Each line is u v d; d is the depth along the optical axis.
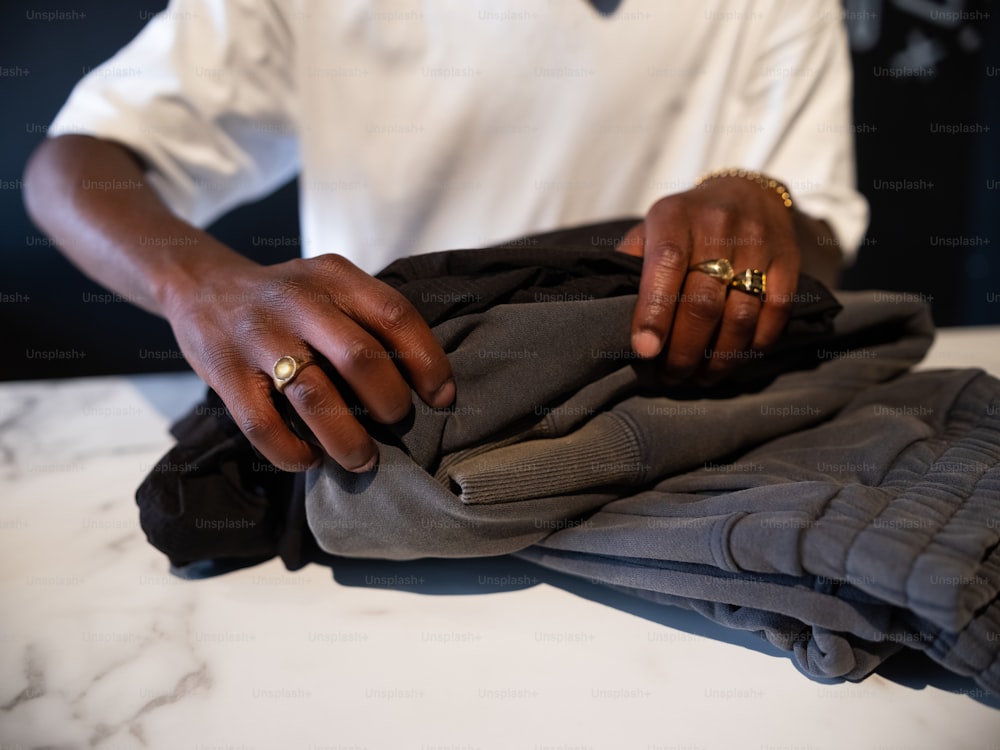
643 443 0.43
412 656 0.40
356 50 0.73
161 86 0.70
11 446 0.66
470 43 0.73
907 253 1.62
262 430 0.40
